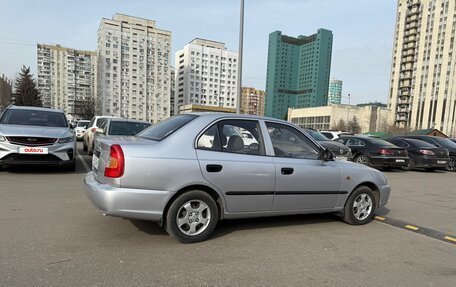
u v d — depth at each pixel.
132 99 107.44
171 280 3.21
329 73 101.81
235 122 4.54
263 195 4.51
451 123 95.44
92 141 12.74
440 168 15.79
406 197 8.03
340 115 100.88
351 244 4.43
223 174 4.22
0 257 3.52
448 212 6.54
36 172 8.70
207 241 4.28
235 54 84.38
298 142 4.93
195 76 80.38
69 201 5.87
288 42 101.25
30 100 61.34
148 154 3.90
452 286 3.34
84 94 101.12
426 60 104.06
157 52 111.31
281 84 101.19
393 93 115.31
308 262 3.78
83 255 3.66
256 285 3.20
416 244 4.55
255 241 4.38
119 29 104.44
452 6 96.62
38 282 3.05
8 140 7.75
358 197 5.35
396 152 13.11
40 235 4.19
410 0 110.00
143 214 3.90
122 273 3.30
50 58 87.69
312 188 4.87
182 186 4.02
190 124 4.28
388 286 3.29
